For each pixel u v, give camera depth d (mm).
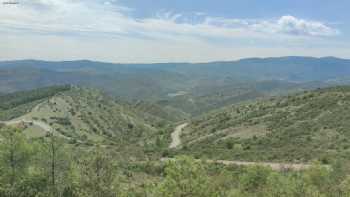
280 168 72438
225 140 123250
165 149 122312
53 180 37469
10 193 37250
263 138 114688
